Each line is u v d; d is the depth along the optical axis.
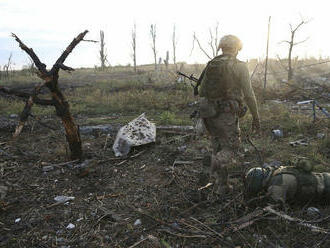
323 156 4.97
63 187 4.45
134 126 5.98
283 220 3.10
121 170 4.97
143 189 4.25
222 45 3.46
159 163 5.16
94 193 4.21
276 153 5.24
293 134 6.40
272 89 13.09
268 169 3.58
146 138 5.80
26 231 3.38
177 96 12.47
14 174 4.91
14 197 4.17
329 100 11.02
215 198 3.71
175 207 3.63
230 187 3.79
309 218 3.20
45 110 10.84
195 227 3.12
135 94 12.95
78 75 26.33
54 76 4.64
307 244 2.83
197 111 3.89
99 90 15.20
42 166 5.17
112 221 3.50
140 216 3.54
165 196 3.97
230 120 3.47
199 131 3.87
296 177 3.34
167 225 3.22
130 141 5.59
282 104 10.14
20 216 3.69
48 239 3.21
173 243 2.98
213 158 3.70
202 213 3.48
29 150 6.08
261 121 7.40
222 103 3.40
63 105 4.96
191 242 2.98
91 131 7.41
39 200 4.07
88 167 4.87
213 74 3.35
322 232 2.91
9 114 10.18
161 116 8.70
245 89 3.33
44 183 4.58
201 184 4.21
